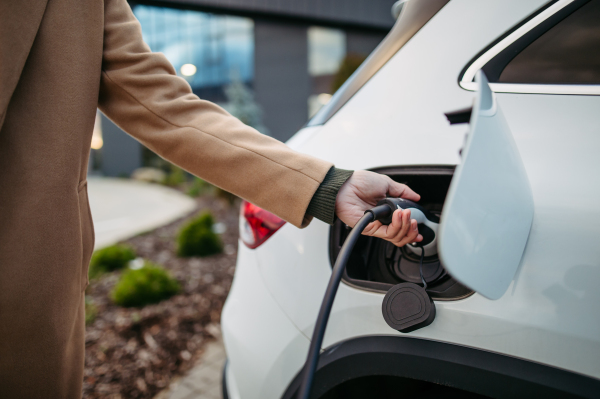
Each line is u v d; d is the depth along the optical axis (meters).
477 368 0.72
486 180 0.56
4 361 0.67
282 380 0.96
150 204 9.21
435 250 0.79
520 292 0.69
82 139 0.72
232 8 11.02
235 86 10.35
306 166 0.70
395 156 0.87
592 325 0.65
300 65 12.57
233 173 0.72
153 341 2.38
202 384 1.95
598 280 0.65
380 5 11.99
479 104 0.55
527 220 0.68
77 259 0.72
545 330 0.67
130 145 16.44
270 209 0.71
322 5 11.57
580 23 0.80
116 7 0.81
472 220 0.53
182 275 3.55
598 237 0.66
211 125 0.76
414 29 0.98
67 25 0.71
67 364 0.76
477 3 0.90
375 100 0.96
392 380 1.02
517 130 0.76
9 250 0.65
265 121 13.13
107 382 2.00
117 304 2.86
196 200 9.80
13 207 0.66
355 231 0.63
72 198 0.70
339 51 12.39
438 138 0.84
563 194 0.70
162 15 14.48
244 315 1.07
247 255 1.13
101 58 0.75
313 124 1.09
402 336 0.80
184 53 14.50
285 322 0.96
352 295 0.86
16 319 0.66
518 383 0.69
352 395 1.00
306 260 0.95
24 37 0.65
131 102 0.77
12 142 0.66
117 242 5.06
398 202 0.68
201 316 2.70
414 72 0.93
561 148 0.72
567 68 0.79
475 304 0.73
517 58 0.83
